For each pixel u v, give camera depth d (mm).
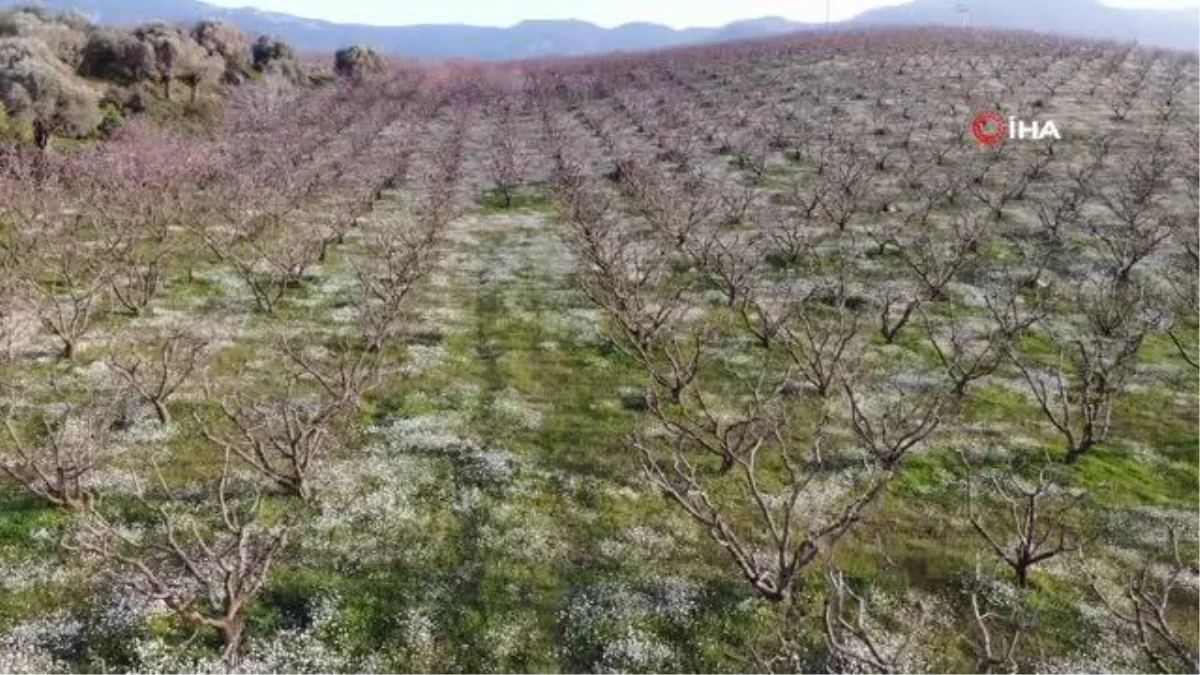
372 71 121938
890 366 28344
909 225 45875
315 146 72438
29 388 25016
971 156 60781
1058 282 36625
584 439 23469
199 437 22531
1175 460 22344
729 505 20047
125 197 42688
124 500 19312
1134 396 25984
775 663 14734
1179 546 18422
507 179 59500
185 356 28078
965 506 20016
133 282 35438
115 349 28438
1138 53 112562
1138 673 14789
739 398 26094
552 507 20016
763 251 41406
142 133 60594
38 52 64625
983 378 27438
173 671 14266
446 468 21750
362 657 15031
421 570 17422
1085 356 23750
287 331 31609
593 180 61562
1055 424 22094
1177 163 55469
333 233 45562
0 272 31734
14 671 14023
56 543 17516
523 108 99438
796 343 29578
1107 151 59312
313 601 16266
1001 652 15242
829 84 93875
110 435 22422
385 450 22562
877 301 34625
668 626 15938
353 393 22094
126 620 15305
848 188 48969
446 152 71312
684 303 34656
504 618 16109
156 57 81625
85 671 14297
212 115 80188
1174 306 33188
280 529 17219
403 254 40406
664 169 63531
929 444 22953
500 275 39938
